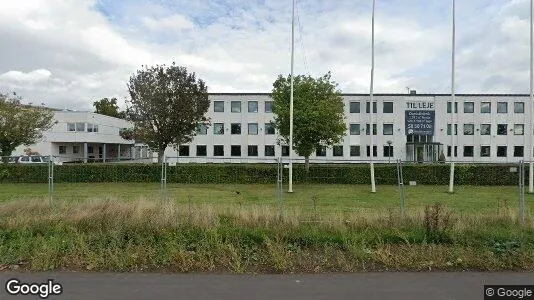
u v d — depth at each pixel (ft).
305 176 72.90
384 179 74.54
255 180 72.90
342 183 73.31
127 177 73.41
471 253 19.74
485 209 35.06
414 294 15.21
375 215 26.09
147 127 85.30
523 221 25.26
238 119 164.45
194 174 73.36
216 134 164.25
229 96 164.55
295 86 78.18
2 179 71.00
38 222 24.26
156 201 31.01
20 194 51.37
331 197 52.39
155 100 83.25
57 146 170.60
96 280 16.69
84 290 15.51
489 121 162.40
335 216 25.95
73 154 172.65
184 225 23.47
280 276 17.39
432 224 22.90
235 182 72.74
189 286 16.03
